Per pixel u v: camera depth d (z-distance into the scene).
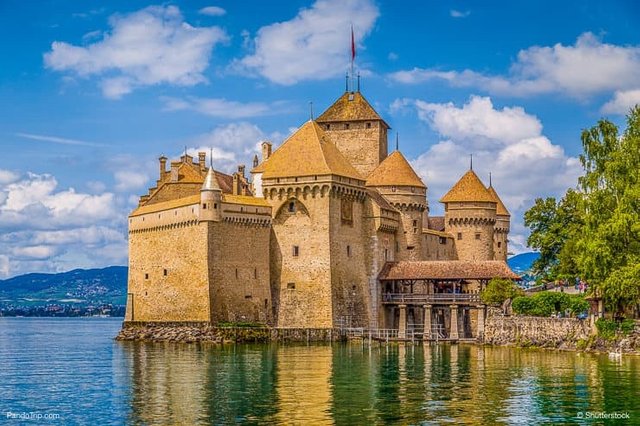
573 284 131.75
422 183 158.50
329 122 165.75
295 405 66.00
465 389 73.19
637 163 99.56
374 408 64.50
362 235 145.25
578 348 107.06
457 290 154.00
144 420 61.50
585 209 101.19
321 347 122.50
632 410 62.94
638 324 100.94
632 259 95.62
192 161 162.12
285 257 138.25
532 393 70.44
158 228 138.88
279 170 139.12
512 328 120.25
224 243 131.62
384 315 145.12
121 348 125.56
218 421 60.41
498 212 187.88
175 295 134.62
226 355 107.19
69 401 70.81
